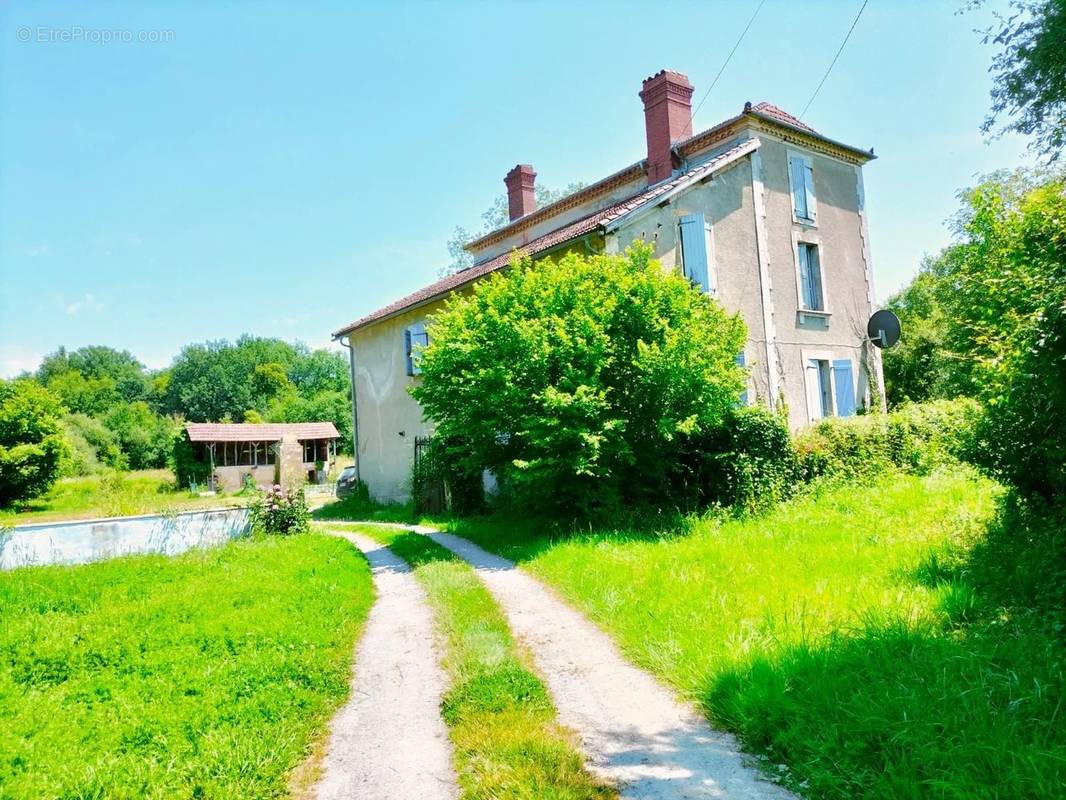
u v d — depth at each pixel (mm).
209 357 76250
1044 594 4879
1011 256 6223
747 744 3561
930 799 2789
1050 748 2977
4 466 26828
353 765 3746
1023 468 6188
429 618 6672
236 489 37750
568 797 3133
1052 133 10500
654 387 10125
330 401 58250
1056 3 9062
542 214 19734
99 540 10734
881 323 17219
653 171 16266
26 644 5715
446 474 15453
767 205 15867
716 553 7449
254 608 6734
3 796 3283
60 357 82125
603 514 10539
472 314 11055
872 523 8258
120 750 3816
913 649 4168
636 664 4918
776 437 11008
